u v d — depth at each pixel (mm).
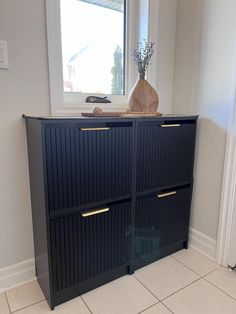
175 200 1595
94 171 1202
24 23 1206
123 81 1738
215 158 1549
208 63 1521
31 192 1341
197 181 1684
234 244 1498
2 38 1163
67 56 1467
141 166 1368
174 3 1681
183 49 1685
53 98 1353
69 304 1265
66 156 1107
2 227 1331
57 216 1141
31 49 1246
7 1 1149
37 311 1222
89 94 1581
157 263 1601
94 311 1223
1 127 1237
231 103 1409
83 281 1307
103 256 1344
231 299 1301
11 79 1220
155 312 1216
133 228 1419
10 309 1233
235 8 1340
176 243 1691
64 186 1129
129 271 1482
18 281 1416
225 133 1470
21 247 1404
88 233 1255
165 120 1407
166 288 1381
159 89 1746
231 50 1384
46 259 1197
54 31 1294
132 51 1680
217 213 1577
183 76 1708
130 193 1355
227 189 1489
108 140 1214
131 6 1632
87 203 1215
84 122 1123
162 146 1437
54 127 1055
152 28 1617
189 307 1247
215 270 1536
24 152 1318
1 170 1274
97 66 1602
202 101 1585
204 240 1684
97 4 1529
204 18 1511
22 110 1275
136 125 1293
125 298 1307
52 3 1263
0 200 1300
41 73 1298
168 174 1513
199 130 1624
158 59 1691
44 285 1298
